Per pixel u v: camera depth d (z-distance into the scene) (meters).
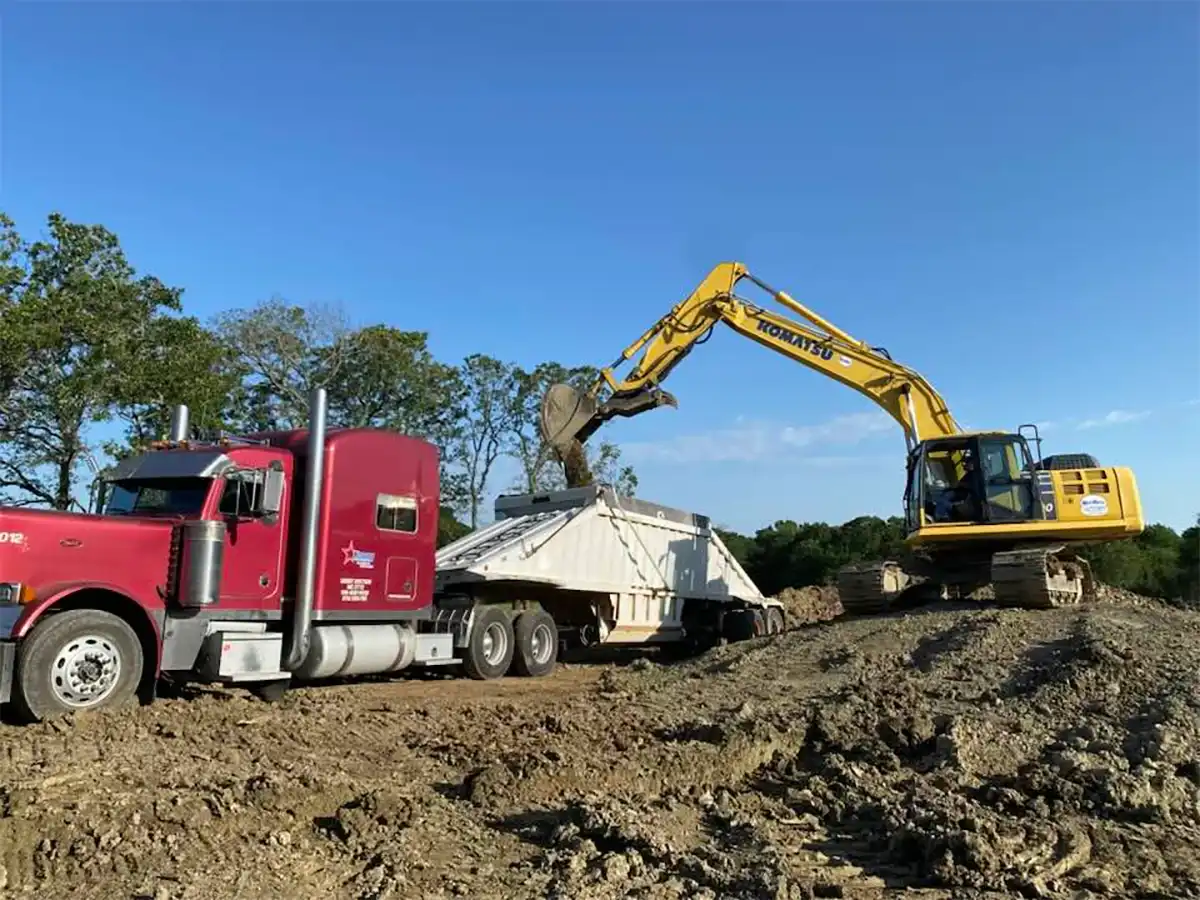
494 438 39.91
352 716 8.84
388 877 4.64
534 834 5.41
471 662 12.88
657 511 17.77
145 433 22.08
